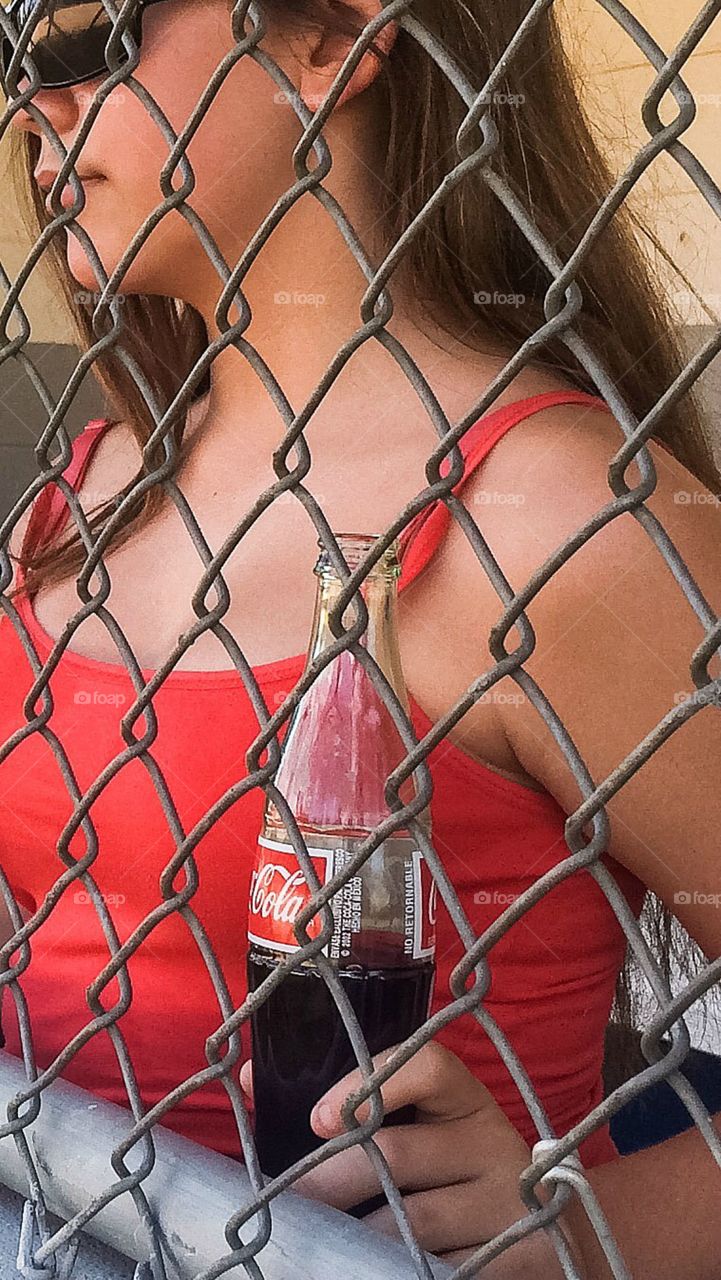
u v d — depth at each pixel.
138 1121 0.50
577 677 0.72
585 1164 0.90
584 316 0.92
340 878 0.41
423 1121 0.56
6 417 2.39
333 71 0.79
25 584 1.01
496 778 0.80
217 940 0.84
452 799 0.80
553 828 0.82
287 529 0.90
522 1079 0.36
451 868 0.81
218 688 0.84
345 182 0.87
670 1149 0.67
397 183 0.86
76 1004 0.92
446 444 0.37
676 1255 0.63
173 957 0.86
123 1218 0.50
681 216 1.48
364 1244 0.44
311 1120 0.54
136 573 0.97
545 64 0.89
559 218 0.91
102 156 0.78
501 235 0.88
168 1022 0.87
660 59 0.30
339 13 0.77
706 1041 1.00
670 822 0.72
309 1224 0.45
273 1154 0.60
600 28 1.27
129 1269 0.53
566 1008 0.86
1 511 2.49
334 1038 0.59
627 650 0.71
